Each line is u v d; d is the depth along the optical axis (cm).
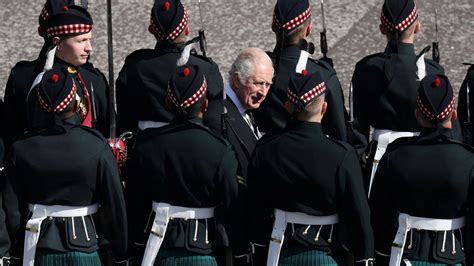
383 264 2144
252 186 2128
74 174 2105
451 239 2091
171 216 2134
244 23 3862
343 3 3969
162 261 2141
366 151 2541
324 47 2678
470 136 2547
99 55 3716
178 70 2141
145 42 3784
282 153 2089
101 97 2514
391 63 2492
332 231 2103
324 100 2270
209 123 2278
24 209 2142
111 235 2145
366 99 2516
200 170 2102
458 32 3800
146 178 2134
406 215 2103
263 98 2306
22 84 2470
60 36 2422
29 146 2119
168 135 2122
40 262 2127
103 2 3988
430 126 2100
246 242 2145
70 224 2127
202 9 3934
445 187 2064
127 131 2531
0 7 3994
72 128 2125
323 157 2066
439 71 2534
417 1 3959
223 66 3641
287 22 2402
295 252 2105
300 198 2084
